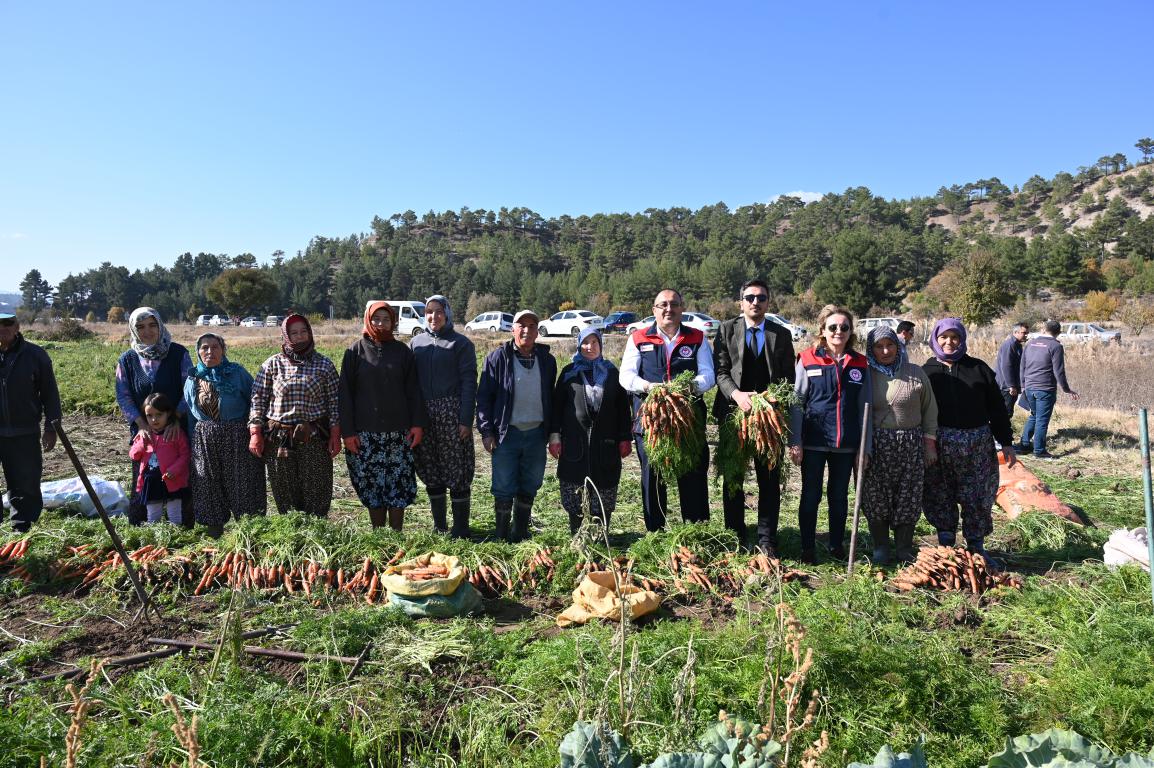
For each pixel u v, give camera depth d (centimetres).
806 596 467
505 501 671
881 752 268
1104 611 457
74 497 755
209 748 317
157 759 317
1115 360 1995
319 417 641
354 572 542
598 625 448
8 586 525
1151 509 352
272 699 366
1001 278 4088
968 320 4094
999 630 475
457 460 676
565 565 552
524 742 352
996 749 339
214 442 637
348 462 659
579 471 648
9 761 310
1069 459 1106
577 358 667
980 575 552
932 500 636
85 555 553
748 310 612
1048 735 282
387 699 377
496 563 555
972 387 611
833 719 350
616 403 653
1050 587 535
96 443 1213
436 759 337
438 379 672
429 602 482
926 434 613
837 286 7175
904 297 8569
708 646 403
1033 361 1130
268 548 554
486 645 437
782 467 591
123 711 353
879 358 606
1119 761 270
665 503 660
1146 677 374
